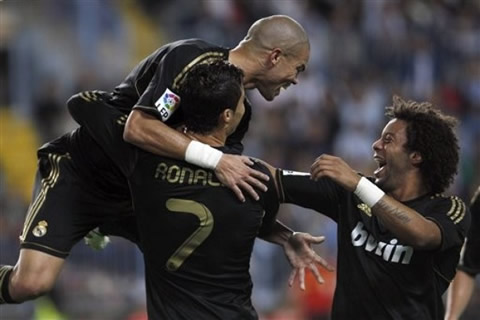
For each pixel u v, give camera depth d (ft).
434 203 54.29
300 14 166.20
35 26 153.17
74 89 149.89
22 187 140.05
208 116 51.78
